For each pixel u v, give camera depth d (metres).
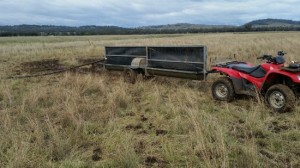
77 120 5.36
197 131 4.52
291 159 3.96
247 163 3.67
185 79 8.22
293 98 5.59
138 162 3.95
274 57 6.05
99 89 8.06
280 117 5.54
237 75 6.57
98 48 22.95
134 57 9.26
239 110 6.05
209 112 5.96
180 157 4.09
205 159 3.77
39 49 24.58
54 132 4.65
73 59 16.34
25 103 6.78
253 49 17.88
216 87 6.90
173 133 4.94
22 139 4.63
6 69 13.62
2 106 6.83
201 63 7.43
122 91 7.16
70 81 8.90
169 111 5.90
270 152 4.16
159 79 9.20
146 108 6.38
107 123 5.46
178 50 7.91
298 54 14.05
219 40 30.00
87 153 4.32
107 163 3.99
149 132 5.07
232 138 4.61
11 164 3.78
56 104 6.69
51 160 4.12
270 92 5.89
